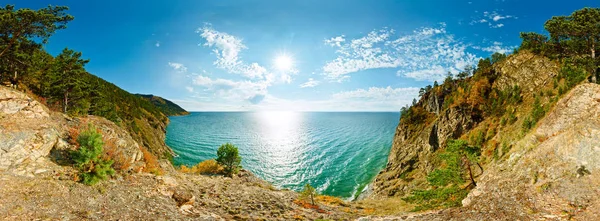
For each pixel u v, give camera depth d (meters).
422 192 30.89
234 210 24.70
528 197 18.78
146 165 26.28
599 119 20.94
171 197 21.55
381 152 149.50
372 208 50.81
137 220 14.97
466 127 87.88
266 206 29.38
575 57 47.00
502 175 23.58
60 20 28.47
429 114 132.62
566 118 24.14
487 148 68.94
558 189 17.95
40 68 41.09
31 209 11.98
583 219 14.70
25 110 18.45
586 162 18.45
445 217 20.47
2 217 10.71
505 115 76.12
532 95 74.94
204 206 23.48
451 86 132.12
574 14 42.25
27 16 26.25
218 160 59.66
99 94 54.25
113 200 16.12
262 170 113.94
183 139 173.00
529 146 25.02
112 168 19.56
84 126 22.11
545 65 79.06
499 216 17.83
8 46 28.17
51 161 16.56
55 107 41.00
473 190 24.88
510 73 91.56
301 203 38.09
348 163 126.56
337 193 91.00
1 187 12.47
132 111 134.25
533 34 61.47
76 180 15.89
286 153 149.88
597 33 40.12
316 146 174.50
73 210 13.36
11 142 15.26
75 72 43.19
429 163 86.31
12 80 33.91
